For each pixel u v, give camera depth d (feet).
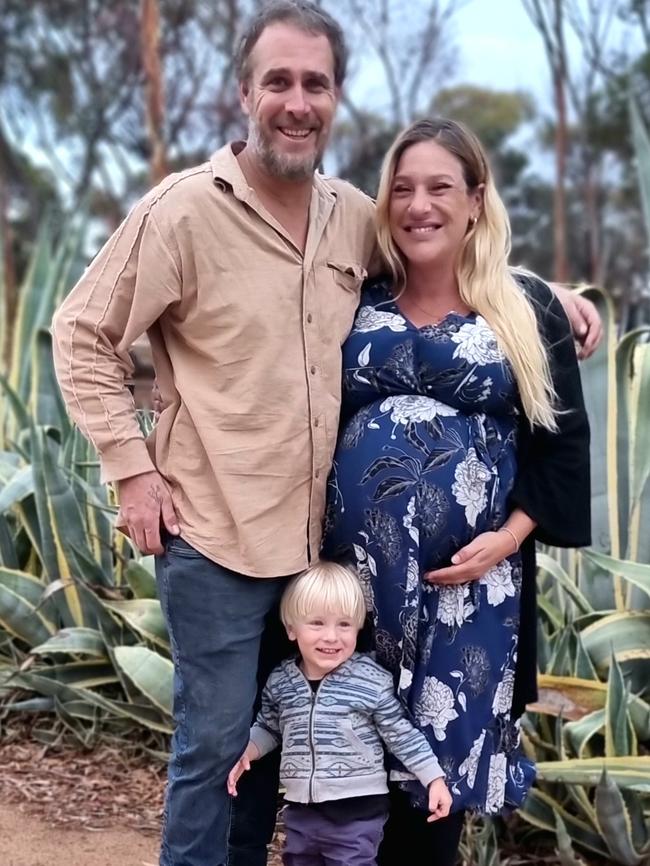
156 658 11.16
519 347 7.55
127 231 7.13
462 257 7.79
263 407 7.17
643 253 89.86
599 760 9.00
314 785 7.47
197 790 7.51
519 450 7.95
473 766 7.64
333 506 7.55
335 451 7.63
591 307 8.66
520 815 9.59
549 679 9.66
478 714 7.64
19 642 13.48
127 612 11.75
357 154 75.51
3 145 78.74
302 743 7.54
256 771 8.20
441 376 7.56
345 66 7.33
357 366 7.61
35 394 15.98
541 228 97.35
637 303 15.16
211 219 7.03
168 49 61.87
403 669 7.53
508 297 7.66
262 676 8.17
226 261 7.06
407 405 7.56
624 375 11.05
